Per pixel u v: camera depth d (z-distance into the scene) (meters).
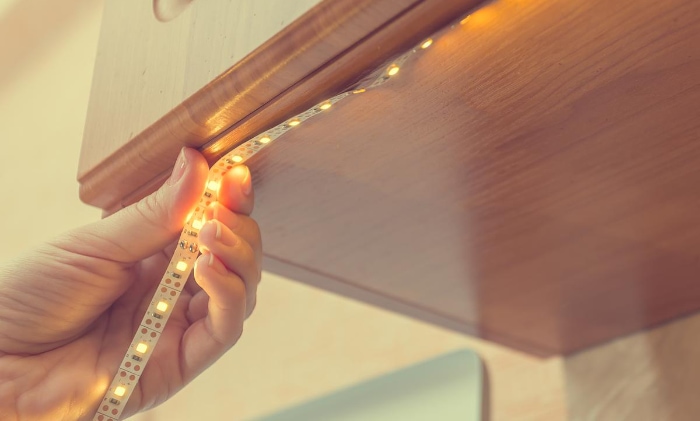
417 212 0.51
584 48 0.40
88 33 1.11
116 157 0.48
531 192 0.49
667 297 0.59
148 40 0.48
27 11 1.13
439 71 0.41
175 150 0.46
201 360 0.51
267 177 0.48
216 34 0.44
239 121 0.44
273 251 0.54
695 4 0.38
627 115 0.43
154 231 0.48
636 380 0.64
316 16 0.40
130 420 1.08
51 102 1.21
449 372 0.76
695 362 0.61
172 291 0.47
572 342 0.67
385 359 0.83
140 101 0.47
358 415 0.80
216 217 0.46
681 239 0.52
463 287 0.59
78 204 1.22
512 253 0.54
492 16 0.39
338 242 0.54
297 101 0.42
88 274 0.50
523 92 0.42
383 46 0.40
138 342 0.47
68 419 0.51
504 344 0.67
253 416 0.93
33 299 0.50
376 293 0.60
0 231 1.33
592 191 0.48
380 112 0.43
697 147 0.45
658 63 0.41
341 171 0.47
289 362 0.93
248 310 0.50
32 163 1.27
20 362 0.50
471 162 0.47
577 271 0.56
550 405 0.69
